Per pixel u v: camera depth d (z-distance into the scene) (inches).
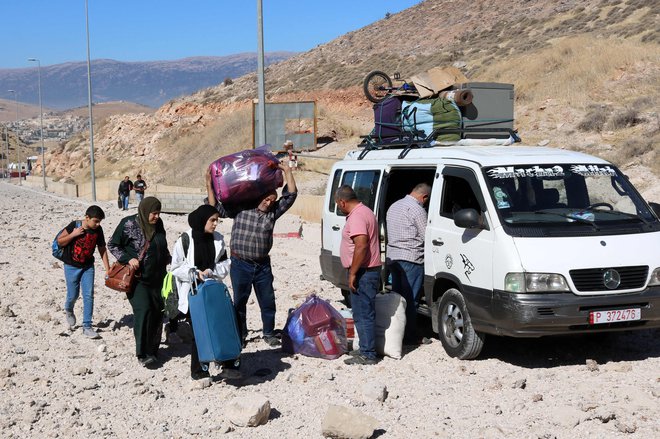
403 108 384.2
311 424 244.7
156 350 320.8
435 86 391.2
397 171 374.6
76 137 3494.1
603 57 1278.3
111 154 2795.3
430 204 336.5
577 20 1903.3
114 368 309.7
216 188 329.4
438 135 367.9
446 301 319.3
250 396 252.1
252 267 333.4
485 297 291.6
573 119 1086.4
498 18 2422.5
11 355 328.8
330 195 422.0
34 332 369.1
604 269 283.1
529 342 335.0
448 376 289.1
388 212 343.0
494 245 289.6
